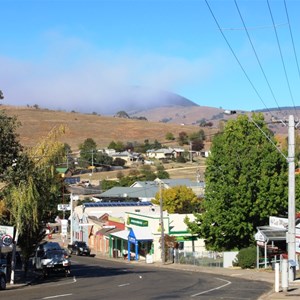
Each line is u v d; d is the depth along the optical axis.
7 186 29.33
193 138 150.88
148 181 97.69
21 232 31.12
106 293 23.19
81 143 164.12
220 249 47.38
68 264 36.03
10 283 30.16
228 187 44.50
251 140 45.25
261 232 40.19
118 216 73.50
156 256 56.91
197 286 26.80
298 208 46.88
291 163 27.66
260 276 34.75
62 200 79.19
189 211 77.75
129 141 179.12
